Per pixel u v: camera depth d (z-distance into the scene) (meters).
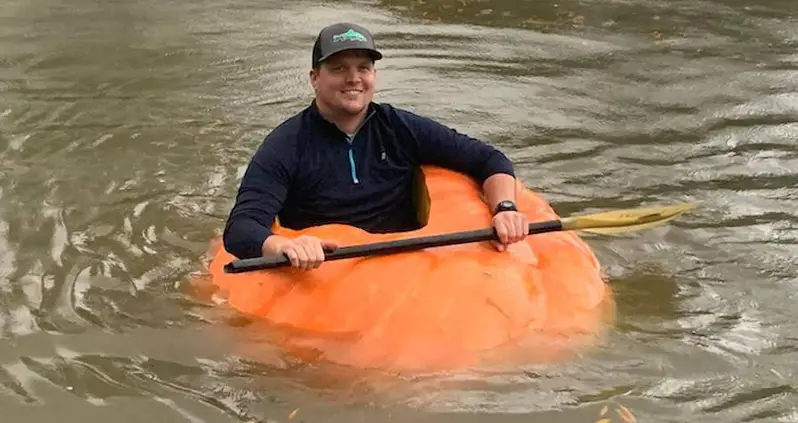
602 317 3.40
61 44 7.52
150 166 5.09
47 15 8.47
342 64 3.53
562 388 2.98
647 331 3.36
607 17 8.34
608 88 6.43
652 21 8.19
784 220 4.37
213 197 4.72
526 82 6.57
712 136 5.49
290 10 8.66
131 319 3.50
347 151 3.72
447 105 6.09
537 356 3.10
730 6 8.63
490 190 3.78
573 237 3.76
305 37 7.76
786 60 7.04
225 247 3.52
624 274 3.85
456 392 2.95
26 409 2.96
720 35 7.73
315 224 3.79
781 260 3.97
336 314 3.23
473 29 7.99
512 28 8.02
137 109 6.00
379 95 6.27
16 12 8.58
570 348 3.16
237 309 3.47
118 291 3.73
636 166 5.07
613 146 5.36
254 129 5.68
